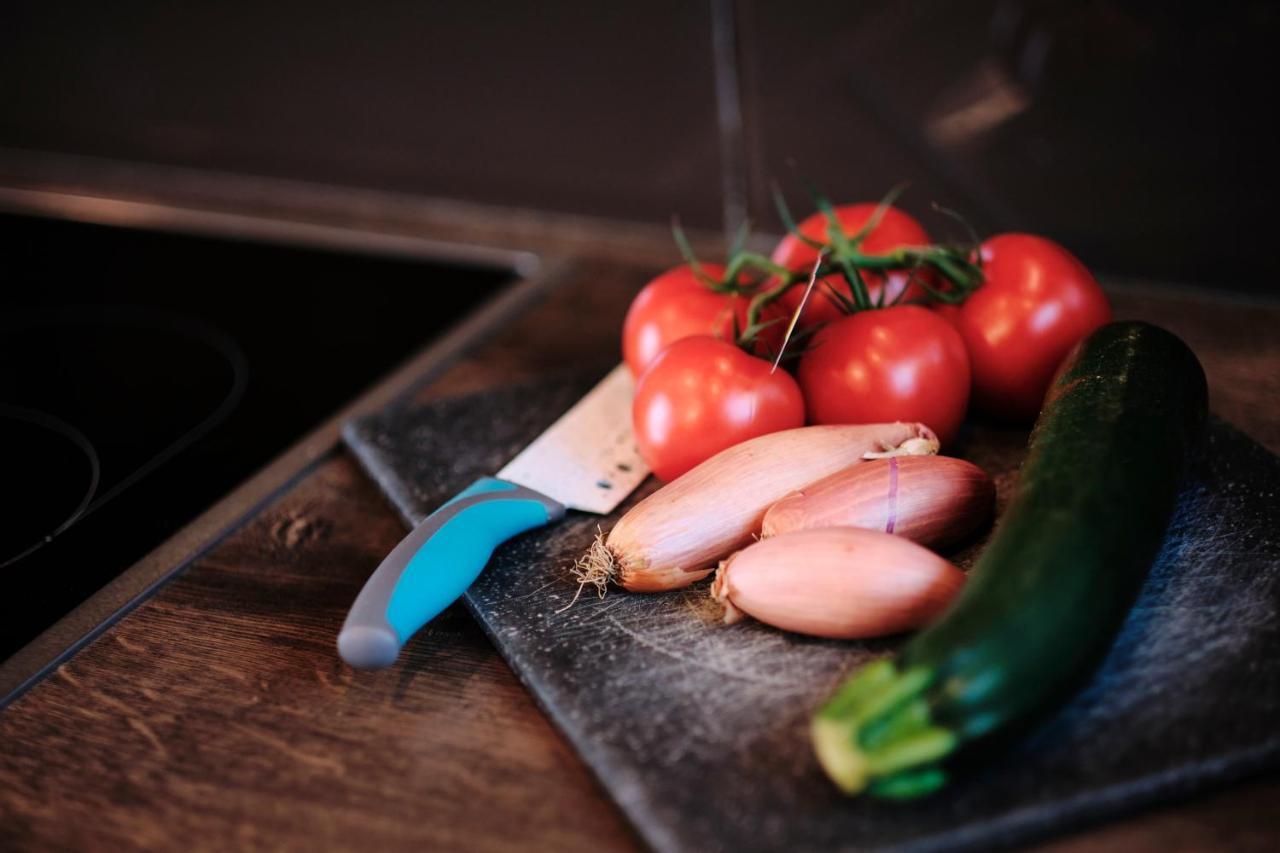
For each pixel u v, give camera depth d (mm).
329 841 432
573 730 452
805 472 517
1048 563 421
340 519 589
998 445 591
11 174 1024
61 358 744
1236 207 892
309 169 1056
